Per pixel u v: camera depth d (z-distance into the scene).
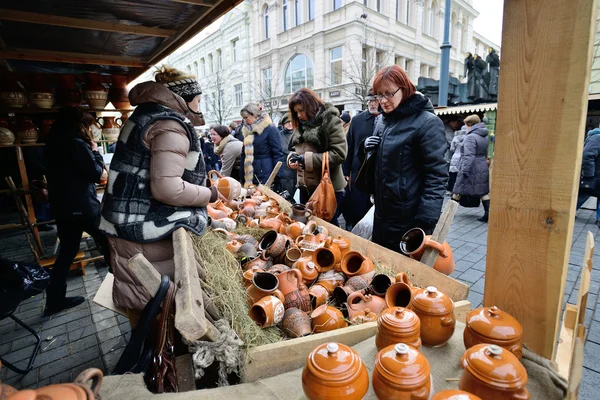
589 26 0.80
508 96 0.94
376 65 13.45
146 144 1.34
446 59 7.75
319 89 16.55
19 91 3.15
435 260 1.53
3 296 1.97
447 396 0.67
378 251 1.79
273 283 1.42
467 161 5.28
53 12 2.22
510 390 0.70
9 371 2.18
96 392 0.64
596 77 5.81
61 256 2.82
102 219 1.44
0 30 2.49
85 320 2.74
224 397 0.87
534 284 0.97
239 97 22.92
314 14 16.16
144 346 0.94
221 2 2.04
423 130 1.80
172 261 1.43
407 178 1.91
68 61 3.23
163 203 1.39
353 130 3.41
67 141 2.58
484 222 5.31
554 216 0.91
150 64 3.47
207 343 0.98
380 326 0.96
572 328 1.47
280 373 1.03
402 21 16.86
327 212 2.58
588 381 1.92
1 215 6.25
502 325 0.88
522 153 0.94
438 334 0.99
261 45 19.92
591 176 4.78
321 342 1.07
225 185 2.49
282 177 4.14
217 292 1.25
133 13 2.24
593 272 3.28
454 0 21.84
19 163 3.52
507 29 0.91
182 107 1.49
